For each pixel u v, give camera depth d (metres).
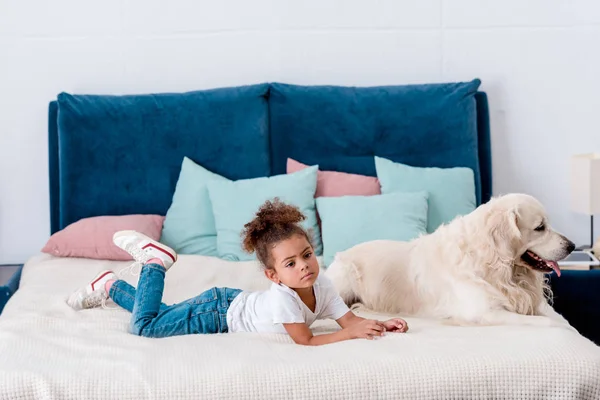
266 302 2.44
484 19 4.08
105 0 4.03
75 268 3.39
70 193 3.87
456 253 2.69
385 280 2.84
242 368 2.13
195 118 3.90
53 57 4.04
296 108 3.91
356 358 2.18
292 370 2.12
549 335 2.31
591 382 2.13
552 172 4.17
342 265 2.95
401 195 3.56
